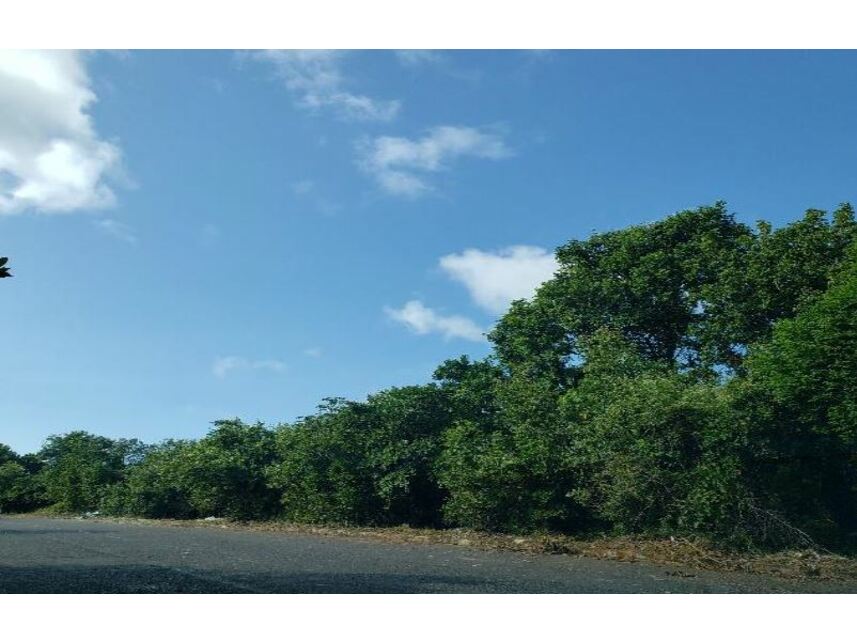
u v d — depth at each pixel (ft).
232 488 96.27
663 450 51.16
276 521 90.07
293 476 86.12
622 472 52.47
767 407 49.39
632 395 53.26
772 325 60.34
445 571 38.88
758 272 67.92
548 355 84.02
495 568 40.93
